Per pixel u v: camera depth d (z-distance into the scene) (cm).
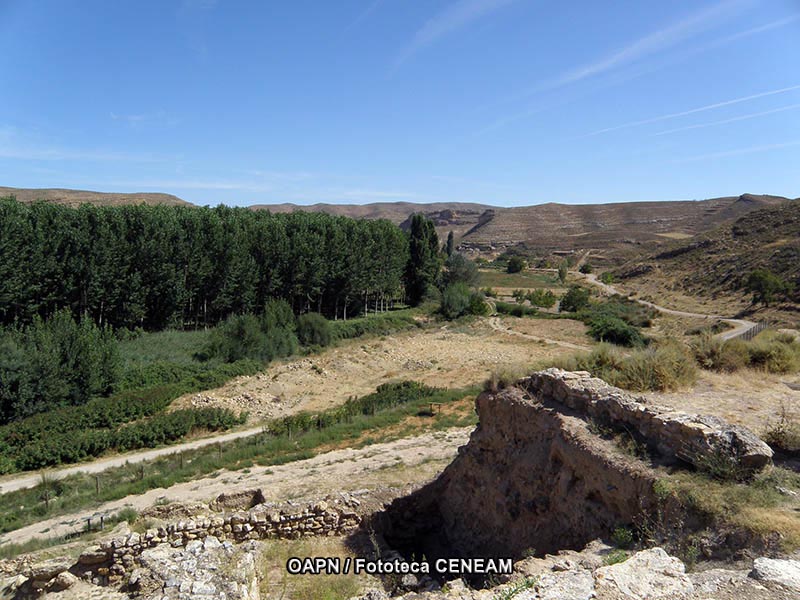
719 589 576
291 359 4762
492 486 1205
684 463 852
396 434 2491
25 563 1288
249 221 6206
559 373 1198
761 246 8038
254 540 1094
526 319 7056
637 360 1436
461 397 3253
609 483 883
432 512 1385
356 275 6588
